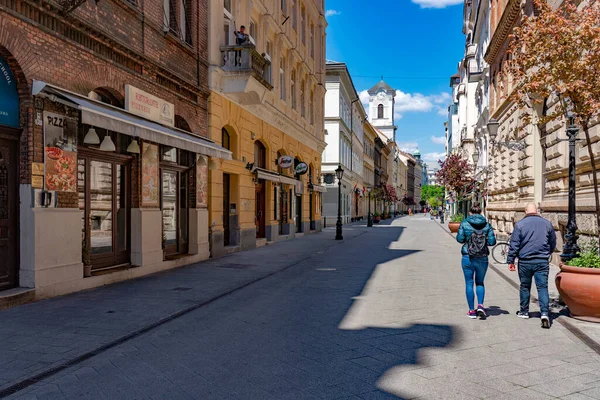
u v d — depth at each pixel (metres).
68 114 8.85
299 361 5.26
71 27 8.87
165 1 12.73
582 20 7.36
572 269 7.09
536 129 16.89
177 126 13.75
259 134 19.80
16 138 7.99
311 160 30.30
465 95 48.31
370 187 72.81
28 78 7.91
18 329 6.40
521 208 18.55
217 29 15.38
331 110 43.53
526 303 7.35
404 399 4.21
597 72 7.20
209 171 15.23
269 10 20.52
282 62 23.81
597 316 6.99
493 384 4.58
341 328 6.72
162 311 7.62
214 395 4.30
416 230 36.56
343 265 14.18
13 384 4.52
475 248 7.31
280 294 9.41
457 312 7.79
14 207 8.03
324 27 32.31
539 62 7.89
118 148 10.97
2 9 7.34
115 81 10.26
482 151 33.41
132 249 11.41
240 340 6.11
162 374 4.84
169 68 12.57
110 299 8.45
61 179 8.66
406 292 9.63
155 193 12.02
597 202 7.79
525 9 16.86
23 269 8.09
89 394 4.31
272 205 22.38
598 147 10.26
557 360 5.31
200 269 12.71
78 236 9.10
